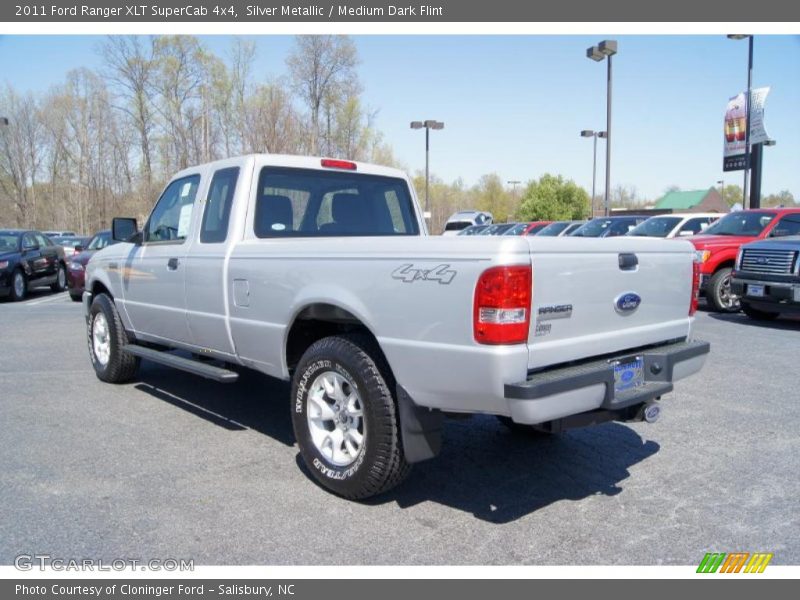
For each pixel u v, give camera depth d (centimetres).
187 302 518
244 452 470
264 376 713
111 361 657
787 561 316
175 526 353
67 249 2695
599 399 341
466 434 511
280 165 499
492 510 374
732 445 477
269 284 428
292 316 412
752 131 2197
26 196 5450
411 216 590
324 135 3334
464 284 314
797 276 952
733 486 404
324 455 394
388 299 348
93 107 4938
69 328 1085
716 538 339
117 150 4775
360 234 547
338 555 324
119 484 410
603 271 352
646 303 385
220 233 488
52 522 358
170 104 3828
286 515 367
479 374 312
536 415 308
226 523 357
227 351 489
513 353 306
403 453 362
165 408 584
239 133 3562
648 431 511
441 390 330
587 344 345
